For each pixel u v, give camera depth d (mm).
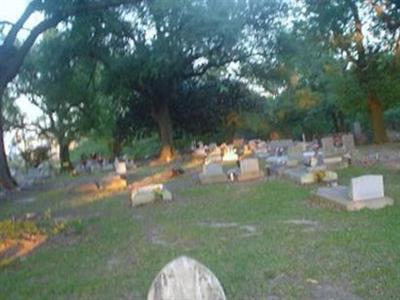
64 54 33281
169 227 11672
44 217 15500
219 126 47062
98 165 42219
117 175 26312
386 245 8320
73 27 29734
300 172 18047
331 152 23734
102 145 61094
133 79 35375
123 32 33125
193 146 45781
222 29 31609
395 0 26750
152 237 10844
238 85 45656
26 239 11805
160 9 30406
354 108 32000
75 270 8836
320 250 8414
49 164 49188
